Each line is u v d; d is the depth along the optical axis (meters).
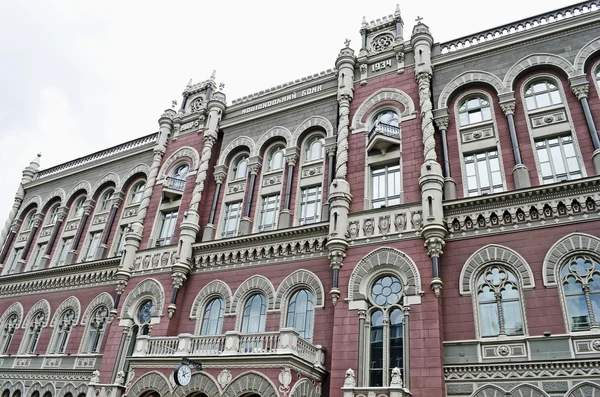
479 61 23.53
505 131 21.38
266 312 22.41
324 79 28.31
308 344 18.94
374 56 26.62
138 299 26.14
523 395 16.03
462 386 16.98
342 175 23.02
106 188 35.59
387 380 18.03
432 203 19.72
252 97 31.17
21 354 30.19
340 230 21.22
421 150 22.19
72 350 28.14
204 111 31.81
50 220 37.72
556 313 16.75
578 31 21.83
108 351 25.16
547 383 15.87
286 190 25.83
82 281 30.67
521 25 23.66
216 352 18.61
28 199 40.22
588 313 16.42
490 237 19.02
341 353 18.98
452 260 19.28
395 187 22.52
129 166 34.81
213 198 28.20
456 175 21.41
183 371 17.80
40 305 31.81
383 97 24.77
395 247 20.08
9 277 34.53
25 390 28.27
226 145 29.98
